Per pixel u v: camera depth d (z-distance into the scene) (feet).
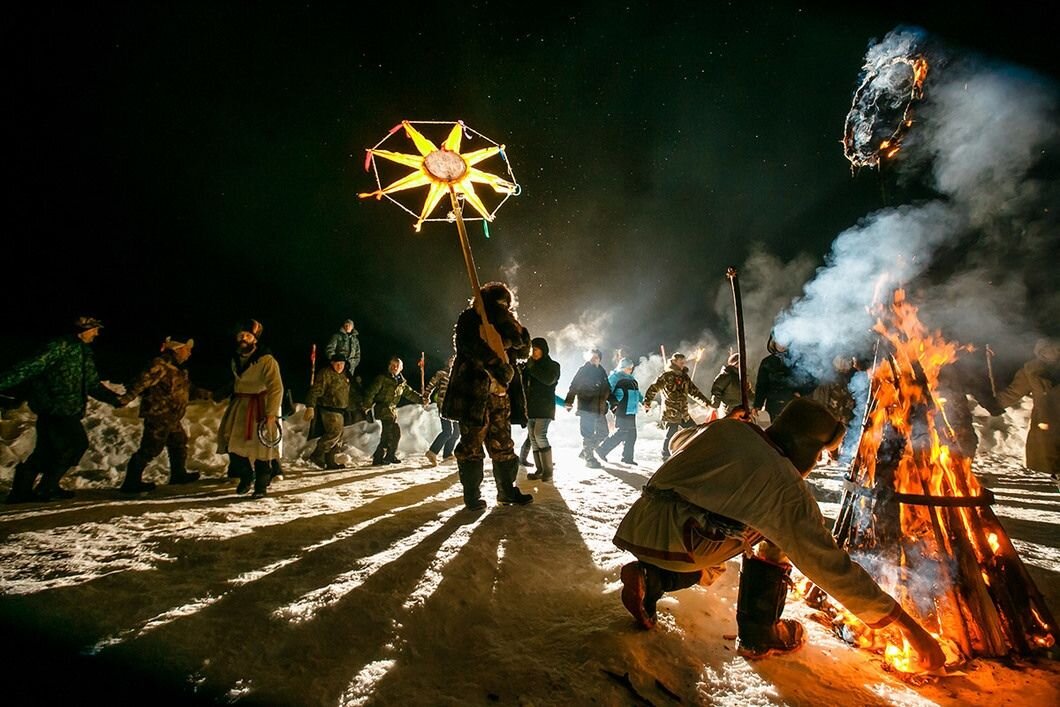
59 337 19.13
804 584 10.95
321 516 15.80
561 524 15.24
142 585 10.24
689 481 8.50
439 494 20.04
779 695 7.82
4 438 24.67
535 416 22.71
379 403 30.17
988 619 8.94
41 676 7.45
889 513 9.75
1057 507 19.85
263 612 9.21
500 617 9.68
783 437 8.89
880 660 8.84
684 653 8.61
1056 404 22.49
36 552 12.04
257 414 19.70
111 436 26.96
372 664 8.12
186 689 7.38
